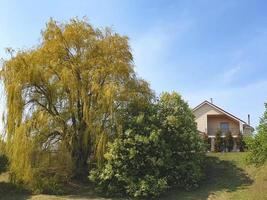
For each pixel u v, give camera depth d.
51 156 38.94
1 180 40.75
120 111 39.56
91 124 38.72
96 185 38.81
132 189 36.62
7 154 38.12
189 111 41.75
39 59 39.75
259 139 36.72
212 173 41.75
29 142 37.47
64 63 40.12
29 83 38.84
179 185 38.94
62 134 39.50
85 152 40.25
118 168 37.38
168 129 40.06
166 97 41.81
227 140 52.72
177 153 39.78
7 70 38.88
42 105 39.34
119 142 37.69
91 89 39.53
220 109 60.41
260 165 38.03
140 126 39.03
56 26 41.41
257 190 36.97
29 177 37.19
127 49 41.44
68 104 39.72
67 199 35.97
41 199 35.72
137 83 41.22
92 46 41.16
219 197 36.88
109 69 40.00
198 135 41.91
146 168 37.94
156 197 36.97
